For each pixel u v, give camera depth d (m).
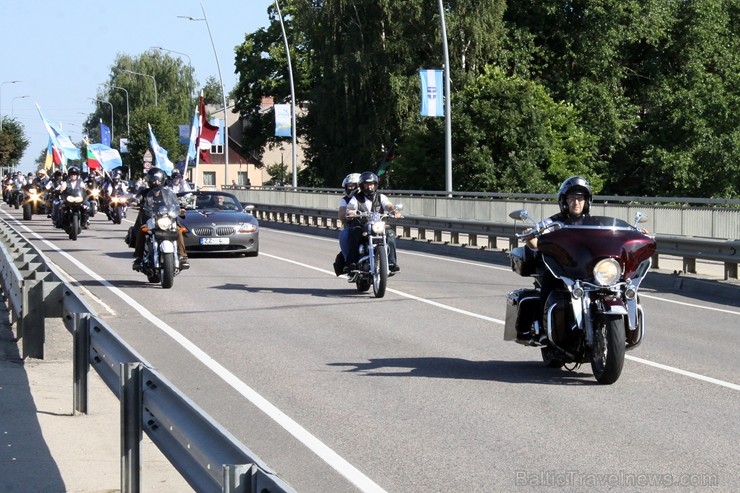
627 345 9.88
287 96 88.75
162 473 7.13
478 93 52.81
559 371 10.70
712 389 9.75
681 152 57.97
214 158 128.88
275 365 11.06
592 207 29.33
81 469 7.08
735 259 18.80
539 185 51.78
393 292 18.28
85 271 21.73
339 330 13.64
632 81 64.88
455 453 7.45
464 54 59.81
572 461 7.21
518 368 10.86
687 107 59.12
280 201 59.28
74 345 8.66
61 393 9.61
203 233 25.56
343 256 17.78
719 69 63.12
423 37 59.88
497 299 17.20
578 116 58.94
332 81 62.81
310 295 17.73
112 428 8.25
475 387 9.84
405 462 7.23
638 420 8.45
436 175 53.12
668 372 10.65
